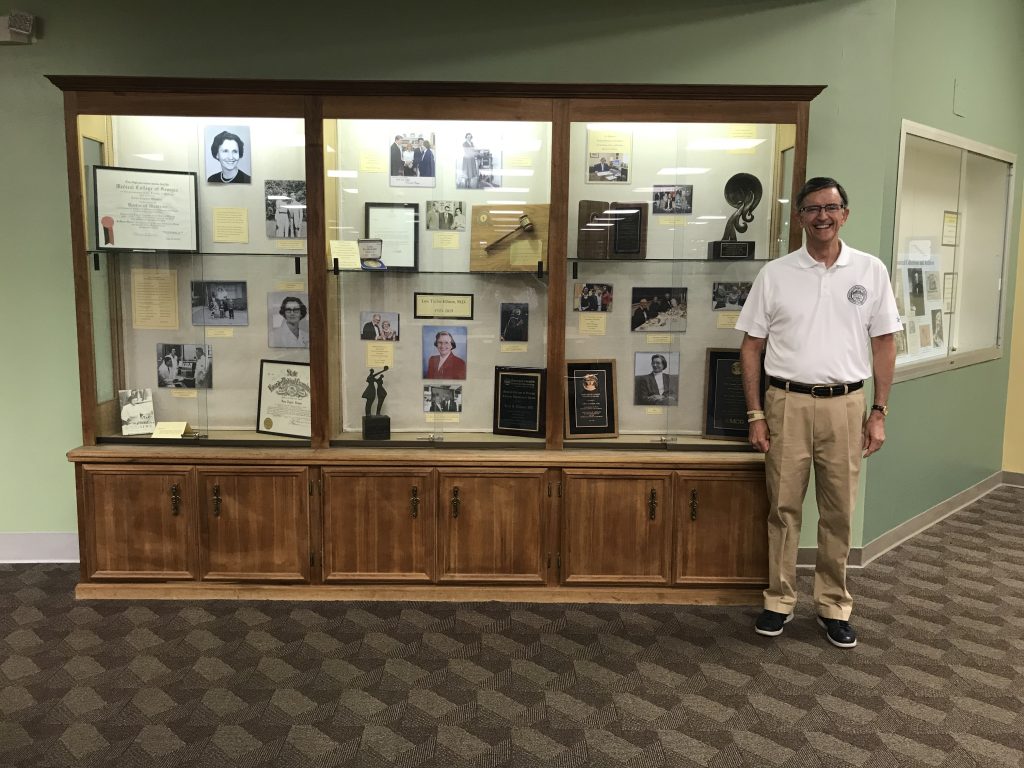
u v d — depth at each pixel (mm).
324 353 3275
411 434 3451
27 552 3732
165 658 2793
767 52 3555
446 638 2963
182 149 3334
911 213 4086
